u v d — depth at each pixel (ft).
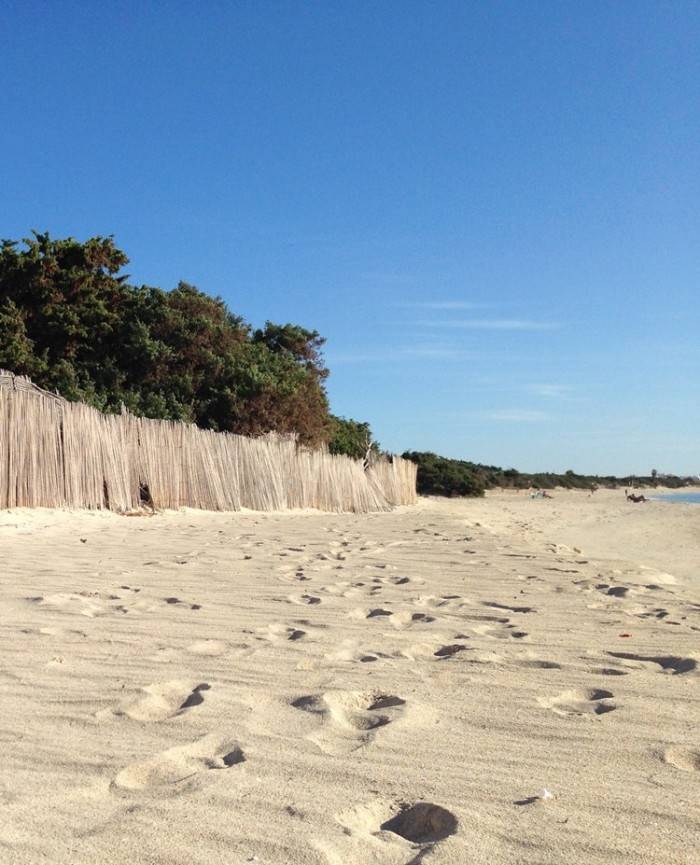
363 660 11.85
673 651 12.46
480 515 90.58
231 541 29.53
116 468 42.80
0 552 23.32
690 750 8.11
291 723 8.88
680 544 51.70
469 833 6.12
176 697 9.98
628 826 6.27
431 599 17.30
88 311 65.16
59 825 6.21
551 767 7.60
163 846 5.86
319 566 22.39
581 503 150.10
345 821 6.36
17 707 9.34
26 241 64.03
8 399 35.53
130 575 19.52
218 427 69.31
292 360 86.89
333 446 96.99
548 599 17.52
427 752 7.98
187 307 74.84
